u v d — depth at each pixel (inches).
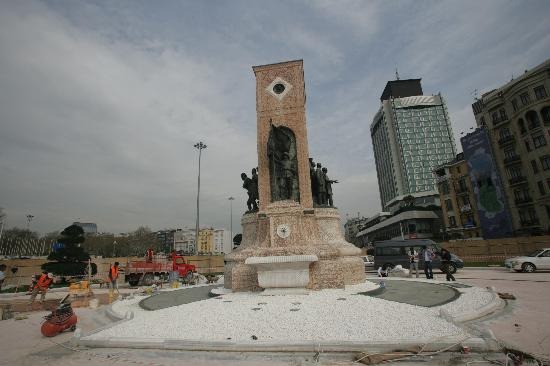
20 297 807.1
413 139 5064.0
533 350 240.4
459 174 2198.6
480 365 214.5
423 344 241.4
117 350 274.2
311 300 421.7
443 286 579.2
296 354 249.0
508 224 1785.2
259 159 679.1
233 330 297.4
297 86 705.6
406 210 2790.4
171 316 361.4
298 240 571.8
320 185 686.5
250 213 677.3
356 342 249.4
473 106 2078.0
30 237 3011.8
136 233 3919.8
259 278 508.7
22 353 291.1
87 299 591.5
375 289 509.0
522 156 1732.3
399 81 5693.9
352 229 6097.4
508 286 595.5
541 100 1626.5
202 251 5270.7
